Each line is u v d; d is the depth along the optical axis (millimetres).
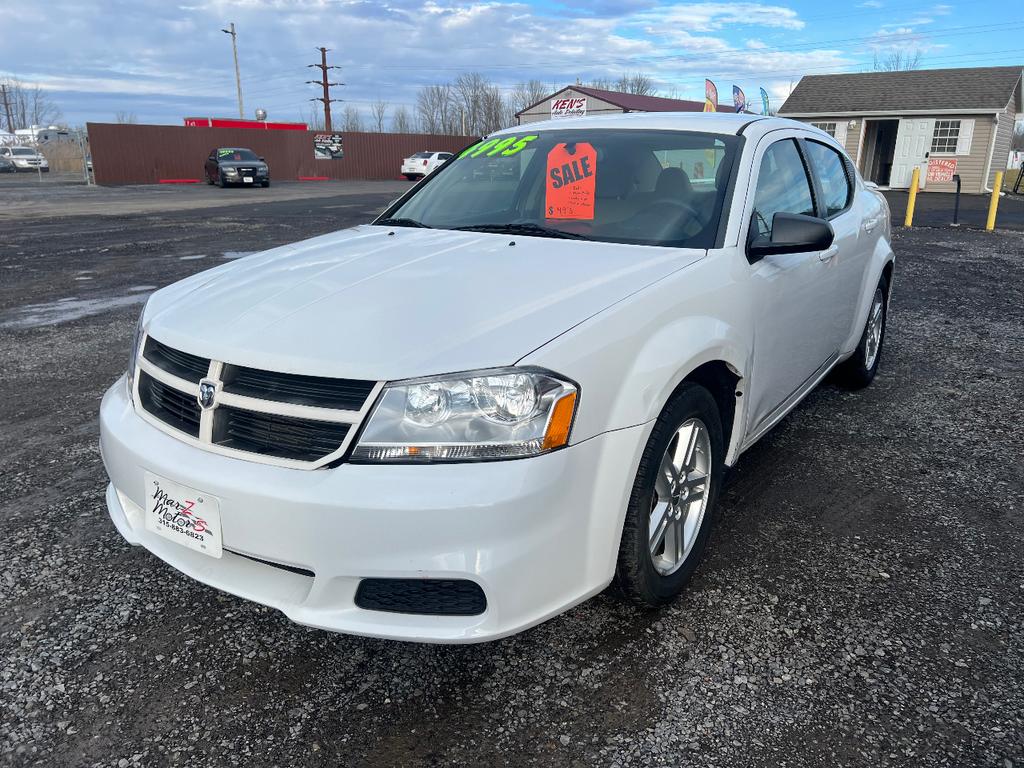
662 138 3371
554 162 3408
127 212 18266
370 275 2564
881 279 4934
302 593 2107
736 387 2842
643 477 2303
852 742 2059
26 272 9539
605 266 2590
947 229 14516
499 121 70688
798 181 3627
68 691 2260
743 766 1984
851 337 4469
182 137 34625
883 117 26156
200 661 2393
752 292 2861
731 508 3369
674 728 2109
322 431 2021
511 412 1983
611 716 2154
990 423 4434
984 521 3264
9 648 2445
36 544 3066
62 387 5047
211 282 2742
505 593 1976
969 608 2652
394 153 43219
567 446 2051
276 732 2107
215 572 2229
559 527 2057
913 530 3184
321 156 40469
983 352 6012
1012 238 13086
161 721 2146
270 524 2012
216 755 2029
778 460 3887
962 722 2127
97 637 2504
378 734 2100
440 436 1961
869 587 2771
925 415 4566
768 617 2592
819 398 4891
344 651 2443
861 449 4035
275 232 13742
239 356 2137
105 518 3285
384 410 1969
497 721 2143
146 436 2312
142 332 2543
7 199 22844
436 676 2326
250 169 30484
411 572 1947
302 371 2045
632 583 2391
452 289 2385
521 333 2107
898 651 2422
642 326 2305
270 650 2447
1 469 3764
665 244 2879
